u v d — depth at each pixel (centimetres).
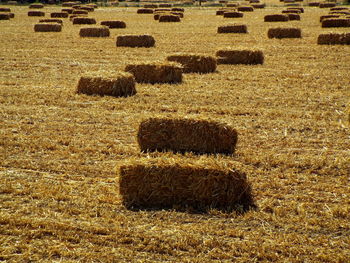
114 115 1059
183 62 1516
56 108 1107
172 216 639
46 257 550
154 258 549
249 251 557
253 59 1642
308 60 1688
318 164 796
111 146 881
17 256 546
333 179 750
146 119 848
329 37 2017
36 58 1733
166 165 666
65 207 655
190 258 547
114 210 654
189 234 593
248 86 1318
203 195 665
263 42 2117
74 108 1109
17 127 977
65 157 833
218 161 687
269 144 888
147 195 670
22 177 752
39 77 1429
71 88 1285
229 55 1653
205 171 661
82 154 844
